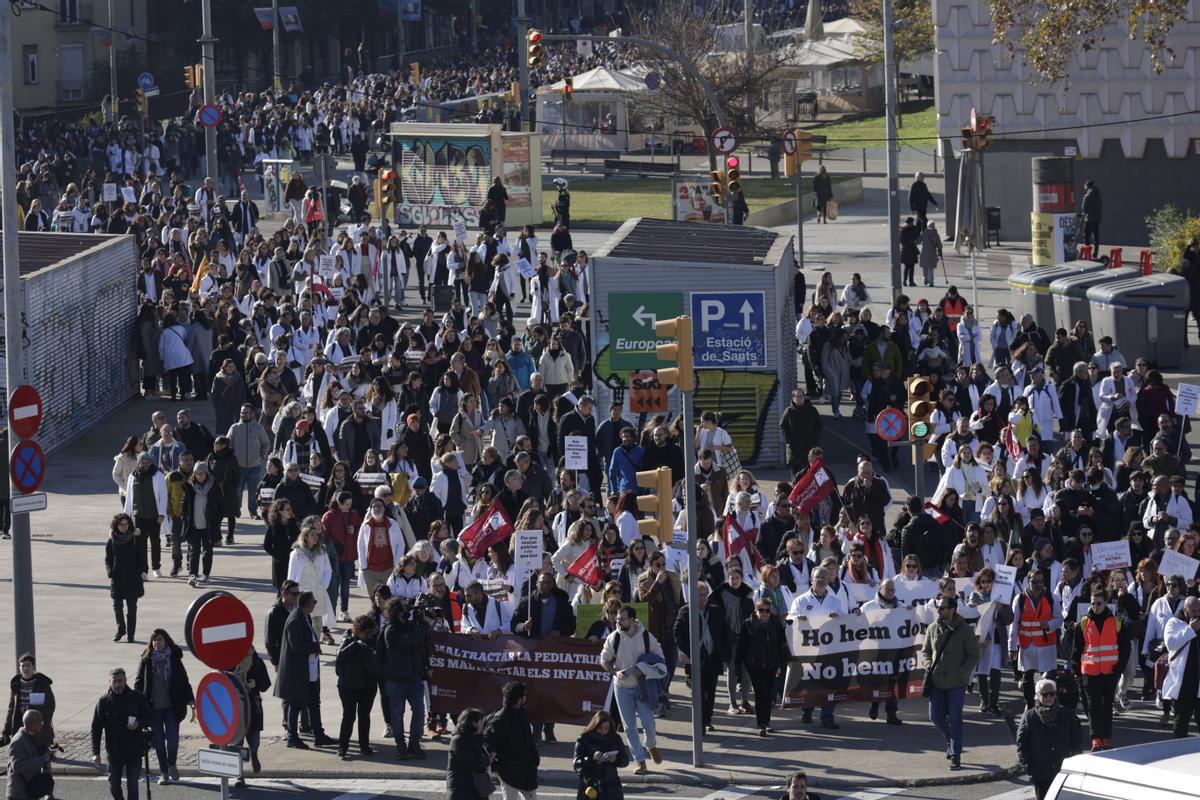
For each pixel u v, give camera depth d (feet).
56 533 261.85
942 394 271.28
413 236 514.68
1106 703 175.63
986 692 186.70
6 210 187.11
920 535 201.98
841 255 481.05
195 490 230.27
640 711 167.32
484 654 176.65
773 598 182.70
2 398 291.17
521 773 148.05
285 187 547.90
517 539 191.93
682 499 219.61
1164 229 443.32
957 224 490.90
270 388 279.08
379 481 225.76
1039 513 203.41
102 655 203.41
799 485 213.46
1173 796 92.12
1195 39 495.41
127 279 353.51
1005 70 507.30
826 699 181.68
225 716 130.62
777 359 291.17
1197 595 187.52
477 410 260.62
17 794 155.12
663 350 168.25
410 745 172.45
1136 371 279.08
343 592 213.87
